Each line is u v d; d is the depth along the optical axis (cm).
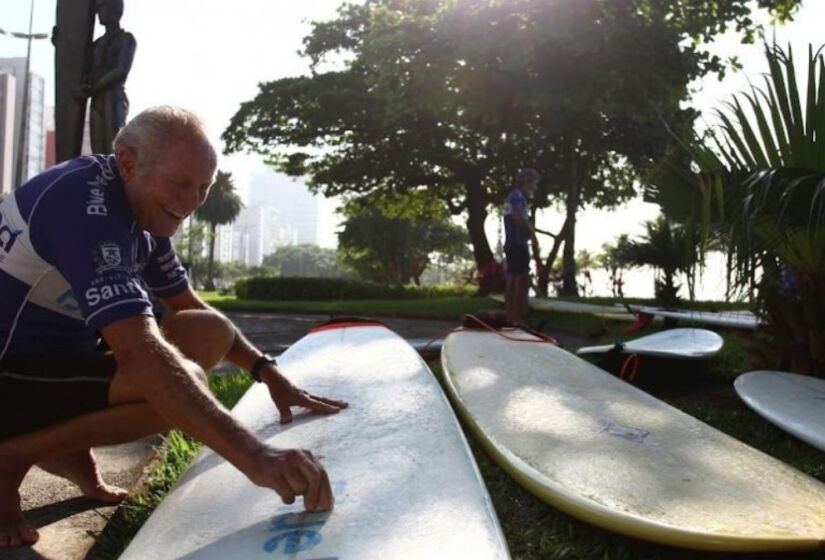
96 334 231
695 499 203
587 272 1596
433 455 228
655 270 998
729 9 1362
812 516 190
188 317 236
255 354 268
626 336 743
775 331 415
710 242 394
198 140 196
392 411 280
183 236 6191
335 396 305
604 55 1314
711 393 448
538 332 507
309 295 3061
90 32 627
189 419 169
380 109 2508
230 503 201
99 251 183
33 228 194
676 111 1417
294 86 2648
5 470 217
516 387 343
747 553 198
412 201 3173
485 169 2575
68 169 197
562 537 220
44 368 210
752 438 342
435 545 168
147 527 190
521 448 252
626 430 271
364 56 1789
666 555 204
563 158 1697
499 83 1477
